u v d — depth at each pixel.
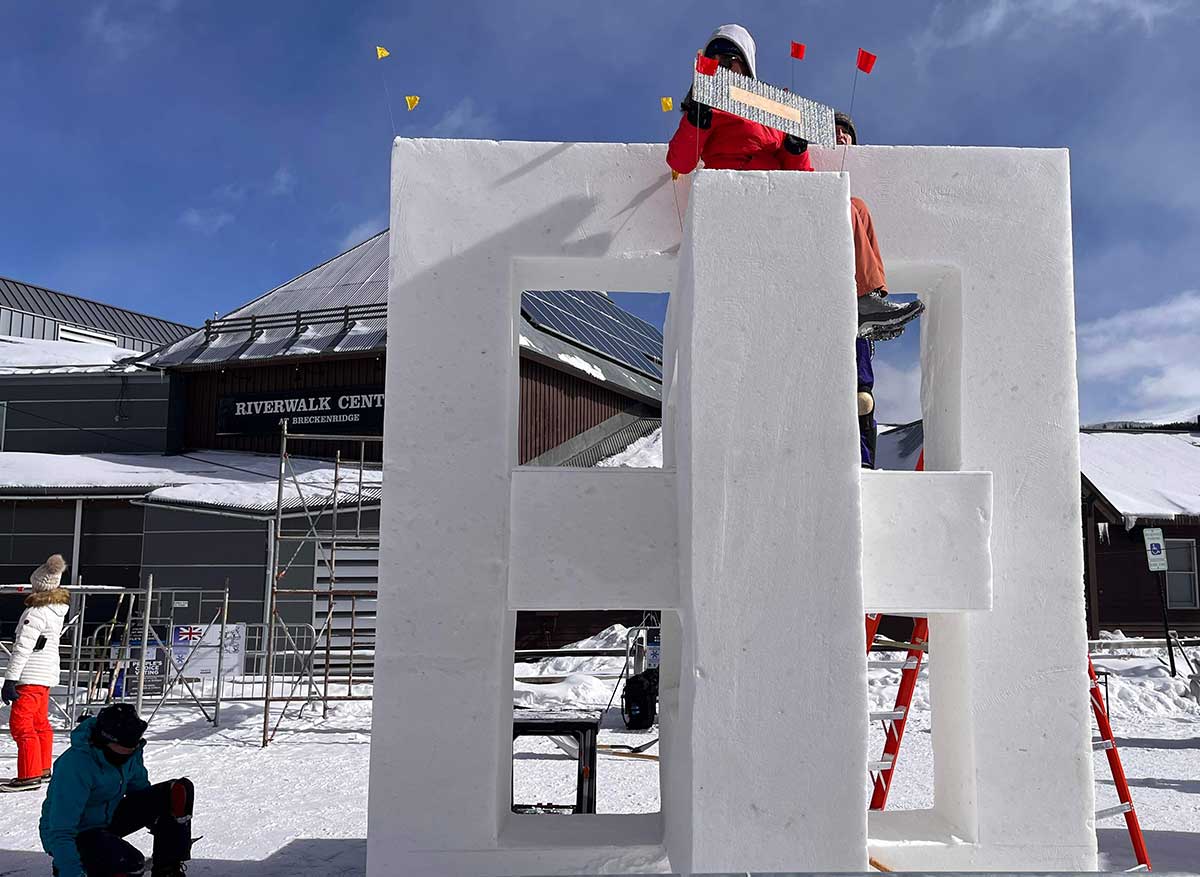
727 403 2.97
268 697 9.74
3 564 19.56
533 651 15.68
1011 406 3.70
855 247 3.51
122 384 23.19
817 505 2.94
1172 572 19.66
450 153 3.70
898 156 3.78
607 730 10.80
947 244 3.75
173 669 12.53
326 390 21.72
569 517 3.34
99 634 14.22
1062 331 3.74
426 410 3.59
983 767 3.52
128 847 3.98
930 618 3.93
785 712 2.87
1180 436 23.44
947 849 3.49
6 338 37.12
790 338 2.99
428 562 3.52
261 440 22.28
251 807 6.55
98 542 19.50
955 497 3.32
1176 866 4.88
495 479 3.57
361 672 16.86
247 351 22.45
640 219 3.69
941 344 3.92
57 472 20.14
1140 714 12.47
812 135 3.59
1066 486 3.66
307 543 17.64
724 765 2.85
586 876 3.27
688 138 3.50
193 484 19.09
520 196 3.69
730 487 2.94
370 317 22.38
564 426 22.69
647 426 25.72
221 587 17.84
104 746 4.06
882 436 23.92
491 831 3.45
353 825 5.93
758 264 3.02
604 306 31.25
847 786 2.84
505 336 3.63
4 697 7.25
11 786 7.17
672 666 4.46
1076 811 3.51
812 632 2.89
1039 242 3.78
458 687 3.48
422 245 3.66
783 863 2.81
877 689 13.15
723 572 2.91
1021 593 3.60
